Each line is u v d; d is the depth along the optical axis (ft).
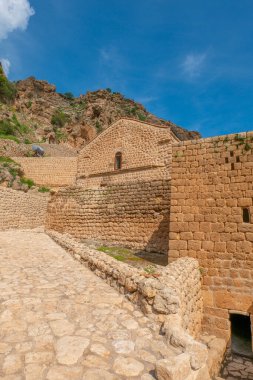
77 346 12.35
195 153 35.42
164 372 9.97
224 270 31.24
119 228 54.29
